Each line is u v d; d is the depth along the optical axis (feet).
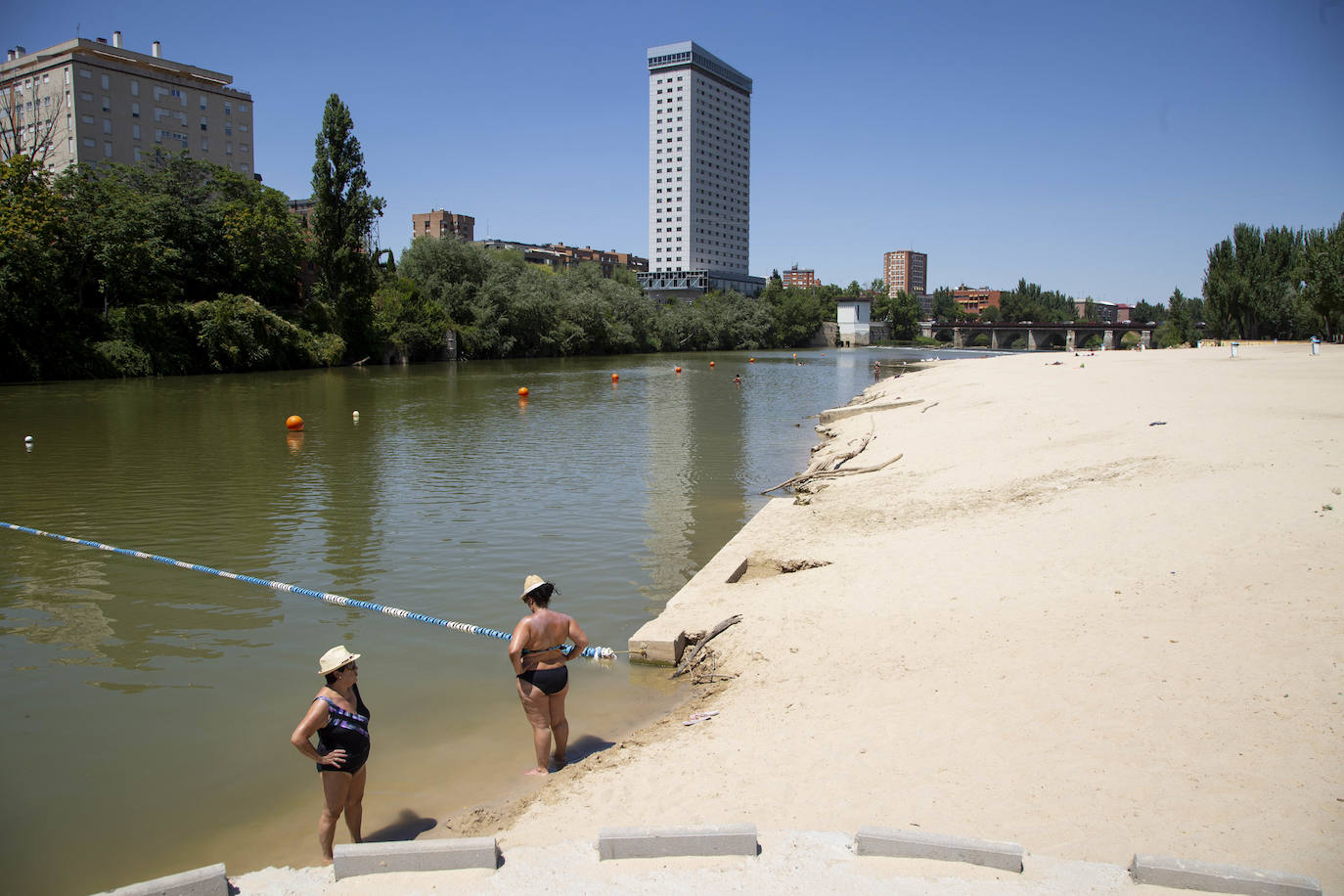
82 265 187.83
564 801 21.52
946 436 77.51
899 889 15.38
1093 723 22.04
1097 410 80.23
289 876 17.81
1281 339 307.17
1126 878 15.23
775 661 30.42
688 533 54.49
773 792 20.63
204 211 223.92
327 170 238.27
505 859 17.52
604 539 53.01
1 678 31.94
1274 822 16.84
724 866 16.61
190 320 201.36
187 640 35.94
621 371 247.09
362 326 250.57
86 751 26.43
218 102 361.71
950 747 21.85
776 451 91.56
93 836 21.95
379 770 24.98
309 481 72.49
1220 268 323.16
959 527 45.03
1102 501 44.68
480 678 31.96
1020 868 15.76
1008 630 29.50
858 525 49.52
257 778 24.88
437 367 252.01
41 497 65.16
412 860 17.39
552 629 24.68
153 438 97.66
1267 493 40.34
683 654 33.53
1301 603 27.17
